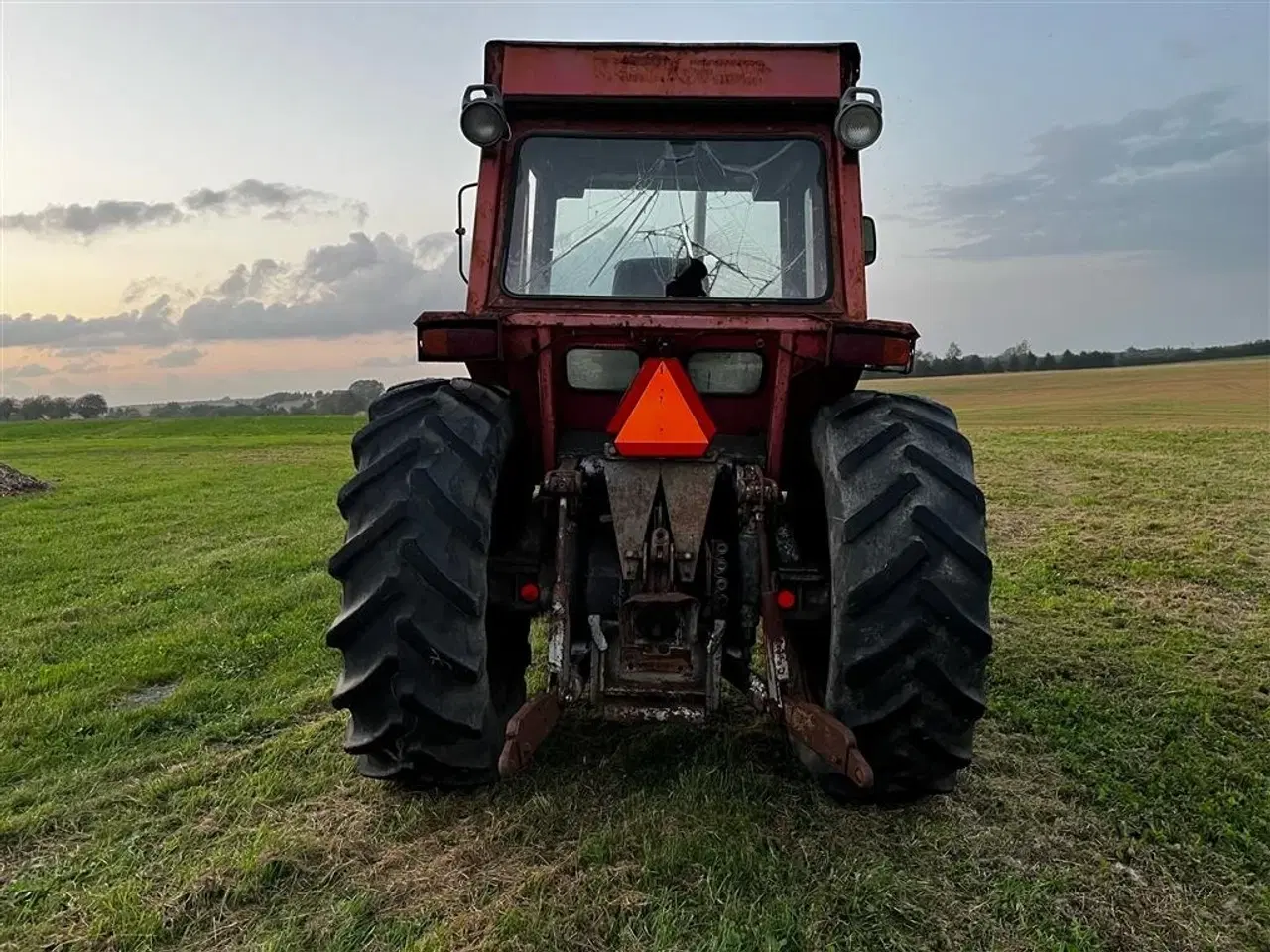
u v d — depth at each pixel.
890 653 2.60
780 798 3.12
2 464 16.48
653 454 2.95
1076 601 5.70
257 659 5.23
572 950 2.36
